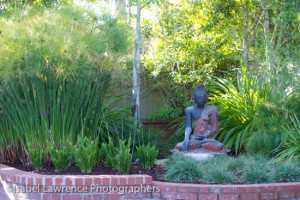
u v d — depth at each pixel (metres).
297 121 8.18
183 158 7.18
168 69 12.77
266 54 9.82
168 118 11.87
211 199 6.04
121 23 7.89
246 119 9.48
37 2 9.62
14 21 7.37
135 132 9.03
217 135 9.57
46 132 7.37
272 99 9.01
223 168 6.73
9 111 7.60
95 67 7.53
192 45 11.97
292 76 9.00
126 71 8.54
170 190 6.14
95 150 6.94
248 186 6.09
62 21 7.36
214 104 10.41
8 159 7.97
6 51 6.96
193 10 12.04
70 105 7.41
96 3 7.86
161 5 12.58
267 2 10.16
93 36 7.31
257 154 7.71
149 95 13.13
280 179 6.62
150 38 13.16
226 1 11.21
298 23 9.23
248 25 11.33
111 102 9.79
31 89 7.38
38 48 6.88
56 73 7.25
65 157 6.92
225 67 12.75
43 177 6.13
